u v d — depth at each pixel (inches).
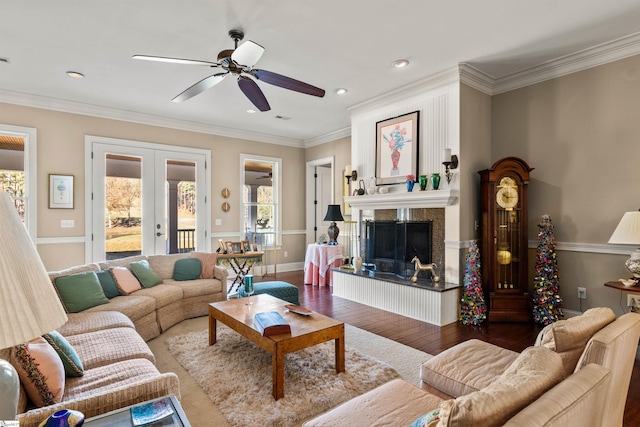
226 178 248.8
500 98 167.2
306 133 266.2
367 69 150.6
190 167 233.1
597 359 49.1
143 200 213.9
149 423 45.6
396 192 177.3
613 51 131.1
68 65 143.6
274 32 119.3
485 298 153.7
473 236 159.0
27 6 102.3
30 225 178.9
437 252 165.2
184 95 128.6
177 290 146.1
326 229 297.3
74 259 191.2
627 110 130.0
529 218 157.5
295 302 161.2
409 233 177.0
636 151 128.1
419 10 107.0
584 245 140.3
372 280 175.0
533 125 155.8
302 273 271.1
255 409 81.0
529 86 157.0
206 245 237.8
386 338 130.3
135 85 165.2
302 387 90.7
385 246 189.5
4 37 120.7
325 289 215.8
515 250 153.0
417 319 153.5
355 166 201.3
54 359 60.7
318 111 209.6
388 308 166.9
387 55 137.7
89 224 195.6
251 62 98.6
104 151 200.7
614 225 133.1
